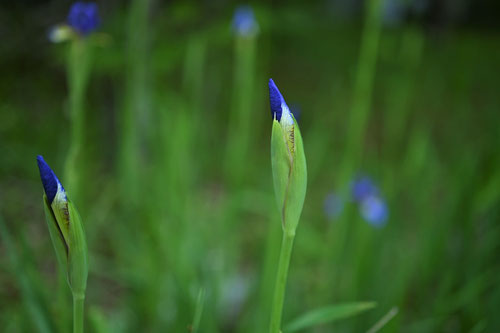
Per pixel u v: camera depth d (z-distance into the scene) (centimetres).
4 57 215
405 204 133
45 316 65
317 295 106
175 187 108
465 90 288
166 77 182
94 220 118
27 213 146
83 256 50
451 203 107
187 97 151
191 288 88
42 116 205
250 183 153
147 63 119
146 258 102
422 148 119
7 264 100
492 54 375
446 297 94
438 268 106
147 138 124
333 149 204
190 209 114
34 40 212
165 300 107
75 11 67
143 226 103
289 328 59
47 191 49
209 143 186
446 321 103
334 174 191
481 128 214
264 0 161
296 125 49
